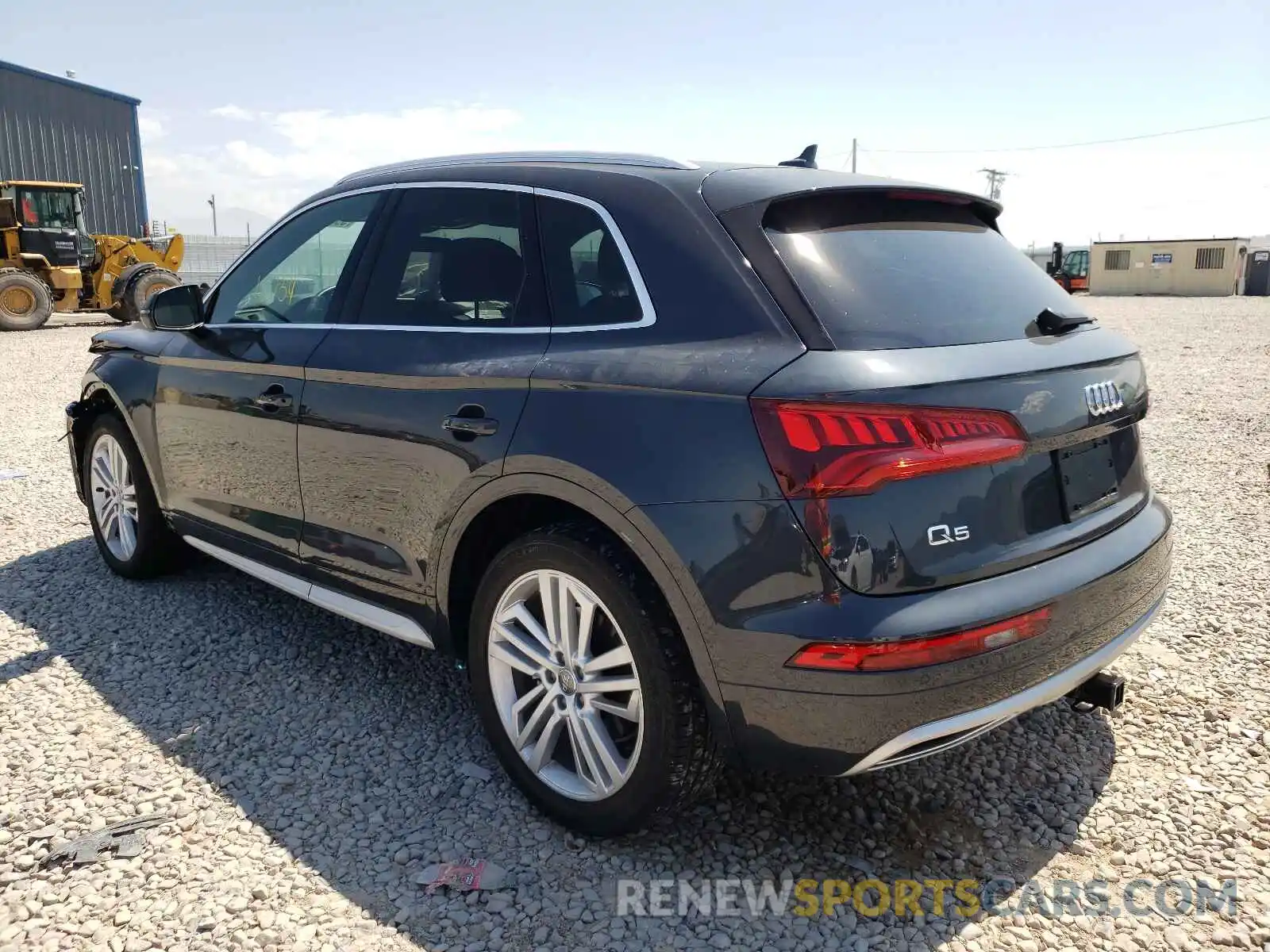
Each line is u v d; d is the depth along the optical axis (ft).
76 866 8.00
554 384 8.14
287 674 11.60
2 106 103.35
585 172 9.05
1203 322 76.69
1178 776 9.53
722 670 7.25
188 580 14.73
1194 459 23.17
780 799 9.18
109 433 14.17
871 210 8.54
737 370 7.21
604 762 8.15
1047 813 8.97
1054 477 7.79
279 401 10.90
